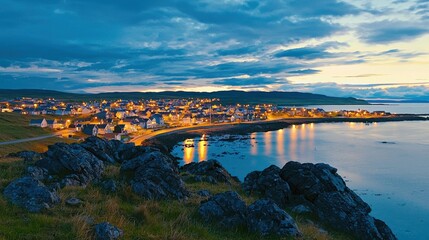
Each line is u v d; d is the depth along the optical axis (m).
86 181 21.22
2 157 32.09
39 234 12.05
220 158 108.50
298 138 166.12
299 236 15.74
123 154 34.28
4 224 12.62
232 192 17.88
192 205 18.89
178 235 13.59
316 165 26.36
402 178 75.56
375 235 20.16
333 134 183.75
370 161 98.62
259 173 28.66
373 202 57.50
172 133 188.62
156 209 17.14
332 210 21.59
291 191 24.58
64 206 15.64
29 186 15.94
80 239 11.98
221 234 15.29
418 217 50.06
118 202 17.55
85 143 33.59
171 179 20.89
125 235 13.00
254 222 16.06
